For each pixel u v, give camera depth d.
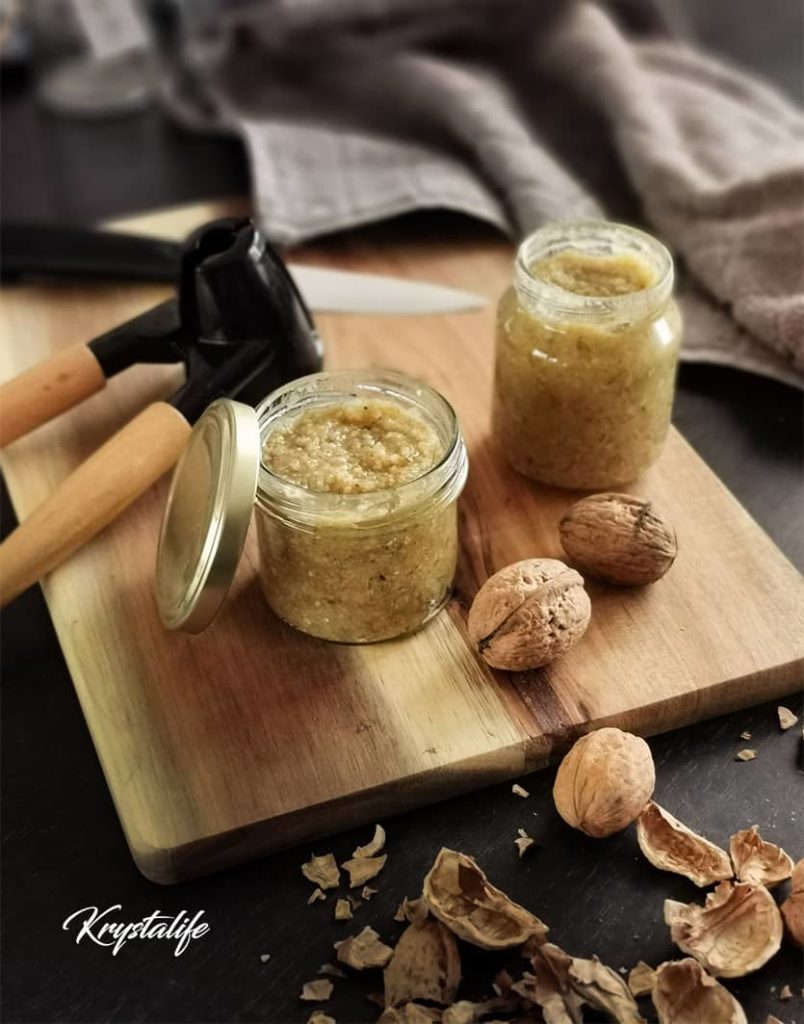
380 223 0.73
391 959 0.39
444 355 0.63
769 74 0.89
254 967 0.40
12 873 0.43
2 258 0.67
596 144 0.76
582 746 0.42
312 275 0.67
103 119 0.87
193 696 0.46
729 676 0.46
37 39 0.90
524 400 0.52
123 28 0.90
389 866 0.42
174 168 0.81
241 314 0.55
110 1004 0.39
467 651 0.47
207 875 0.42
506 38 0.83
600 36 0.78
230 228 0.57
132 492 0.51
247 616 0.49
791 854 0.42
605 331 0.50
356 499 0.43
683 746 0.46
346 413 0.49
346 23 0.82
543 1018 0.38
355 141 0.76
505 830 0.43
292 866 0.43
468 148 0.75
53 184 0.80
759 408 0.60
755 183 0.65
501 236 0.72
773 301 0.61
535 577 0.45
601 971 0.38
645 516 0.48
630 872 0.42
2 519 0.56
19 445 0.57
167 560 0.48
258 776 0.43
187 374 0.57
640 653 0.47
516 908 0.40
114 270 0.67
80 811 0.45
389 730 0.44
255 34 0.82
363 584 0.45
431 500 0.45
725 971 0.39
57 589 0.50
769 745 0.45
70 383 0.56
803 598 0.49
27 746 0.47
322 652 0.47
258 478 0.45
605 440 0.52
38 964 0.40
